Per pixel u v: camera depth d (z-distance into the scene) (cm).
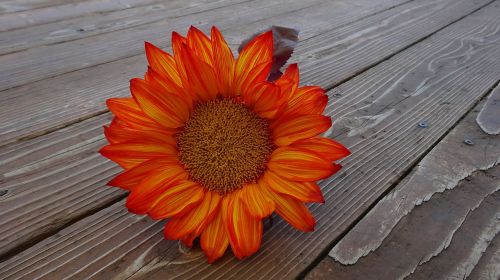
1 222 49
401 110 71
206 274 45
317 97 46
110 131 45
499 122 69
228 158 46
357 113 69
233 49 87
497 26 112
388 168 58
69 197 52
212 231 45
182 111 46
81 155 58
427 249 48
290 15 112
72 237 48
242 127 47
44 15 100
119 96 70
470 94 76
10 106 66
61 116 65
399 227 50
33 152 58
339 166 44
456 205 53
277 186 45
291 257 47
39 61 78
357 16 115
